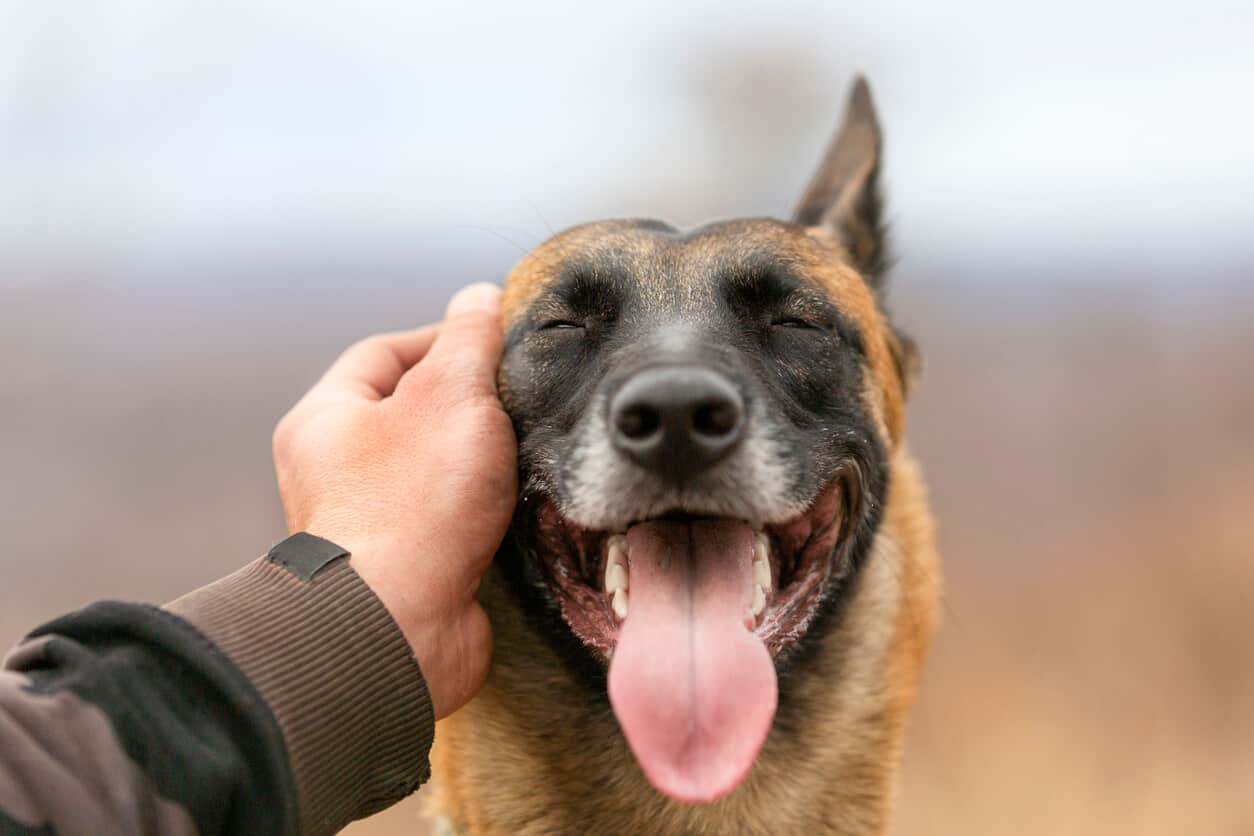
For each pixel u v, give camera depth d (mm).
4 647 1388
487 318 594
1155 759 1058
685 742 486
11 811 376
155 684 404
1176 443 1979
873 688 604
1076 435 2121
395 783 448
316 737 421
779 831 580
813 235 648
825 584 580
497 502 500
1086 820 994
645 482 517
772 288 592
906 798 1045
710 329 563
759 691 497
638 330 564
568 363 577
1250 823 978
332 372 568
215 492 1979
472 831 579
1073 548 1620
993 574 1578
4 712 387
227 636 419
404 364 593
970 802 1021
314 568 446
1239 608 1304
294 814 412
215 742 402
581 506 529
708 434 506
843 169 727
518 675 574
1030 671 1248
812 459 556
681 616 514
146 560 1672
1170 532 1579
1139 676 1209
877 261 704
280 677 420
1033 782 1040
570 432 553
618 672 501
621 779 571
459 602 485
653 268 587
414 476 492
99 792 386
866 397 616
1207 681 1172
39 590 1566
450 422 510
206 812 395
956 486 1980
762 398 542
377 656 442
